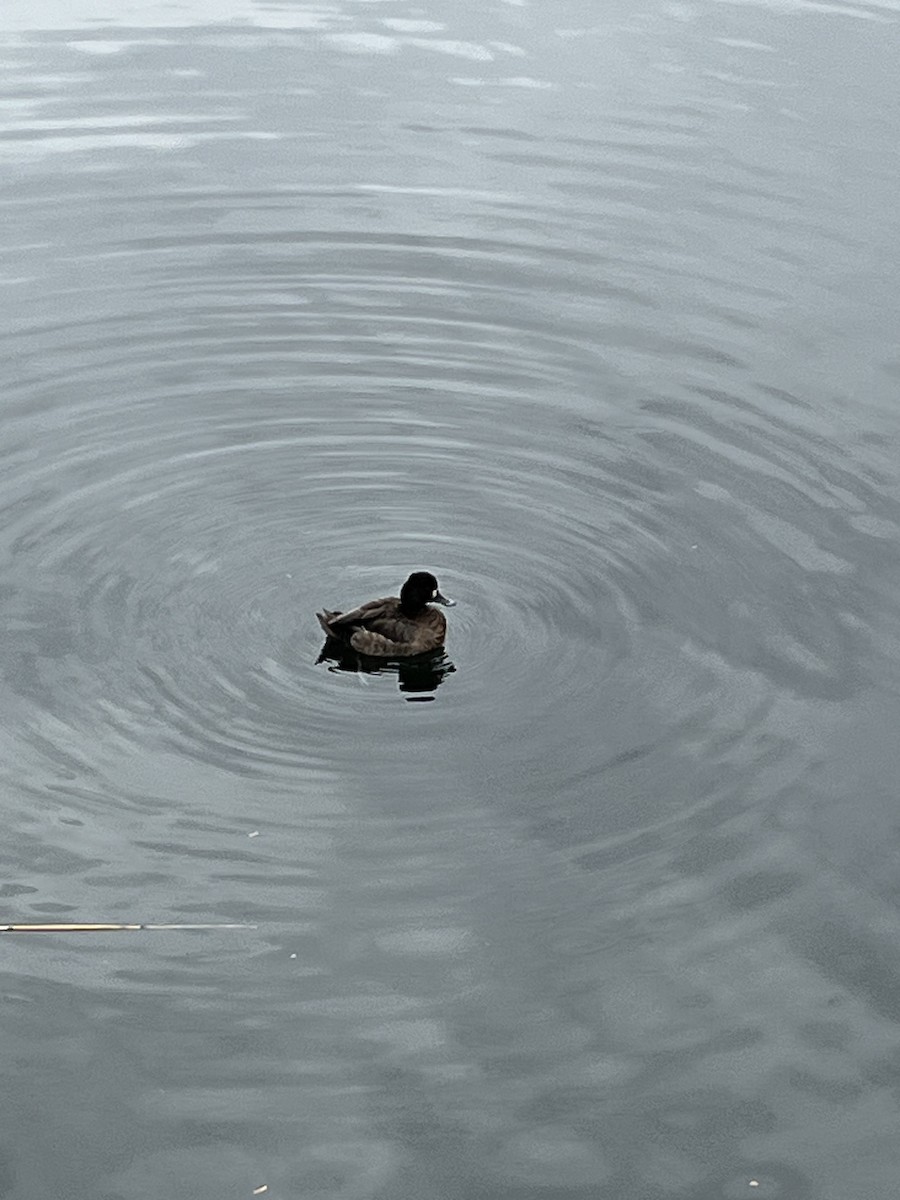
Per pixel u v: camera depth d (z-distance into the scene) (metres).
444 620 16.38
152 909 13.06
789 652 16.22
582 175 26.80
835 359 21.61
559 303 23.02
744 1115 11.31
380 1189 10.75
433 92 29.88
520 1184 10.80
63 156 27.19
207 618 16.66
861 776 14.54
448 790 14.50
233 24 33.12
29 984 12.33
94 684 15.66
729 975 12.48
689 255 24.38
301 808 14.23
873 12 34.28
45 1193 10.72
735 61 31.53
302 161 27.06
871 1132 11.19
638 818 14.12
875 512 18.45
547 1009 12.19
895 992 12.33
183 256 24.06
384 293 23.19
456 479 19.12
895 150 27.77
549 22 33.47
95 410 20.22
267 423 20.08
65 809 14.09
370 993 12.32
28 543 17.66
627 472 19.23
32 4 33.84
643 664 16.09
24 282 23.23
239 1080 11.56
